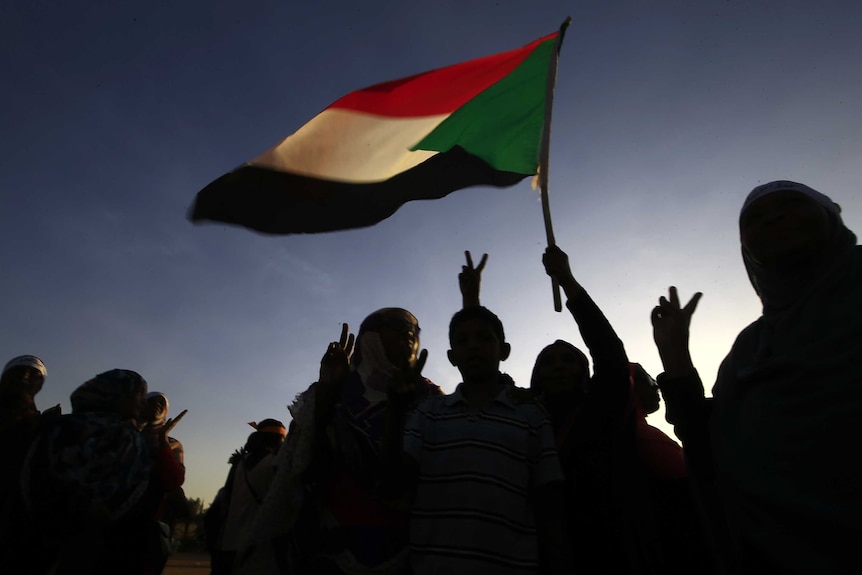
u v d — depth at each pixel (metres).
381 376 3.21
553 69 3.85
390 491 2.54
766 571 2.12
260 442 4.84
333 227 3.68
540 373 3.24
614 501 2.63
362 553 2.65
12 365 4.10
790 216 2.29
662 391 2.66
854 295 2.13
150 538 4.18
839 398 1.97
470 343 2.82
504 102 4.17
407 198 3.93
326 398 2.86
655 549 2.62
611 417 2.73
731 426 2.34
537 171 3.83
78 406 3.65
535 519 2.50
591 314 2.91
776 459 2.08
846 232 2.41
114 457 3.43
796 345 2.17
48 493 3.23
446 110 4.25
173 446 5.83
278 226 3.57
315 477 2.92
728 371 2.48
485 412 2.67
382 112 4.12
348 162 3.87
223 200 3.46
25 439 3.78
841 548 1.85
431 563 2.33
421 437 2.64
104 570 3.45
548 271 3.19
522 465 2.52
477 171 4.00
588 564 2.58
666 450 3.39
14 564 3.15
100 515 3.29
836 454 1.93
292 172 3.68
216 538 4.68
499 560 2.28
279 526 2.89
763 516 2.09
